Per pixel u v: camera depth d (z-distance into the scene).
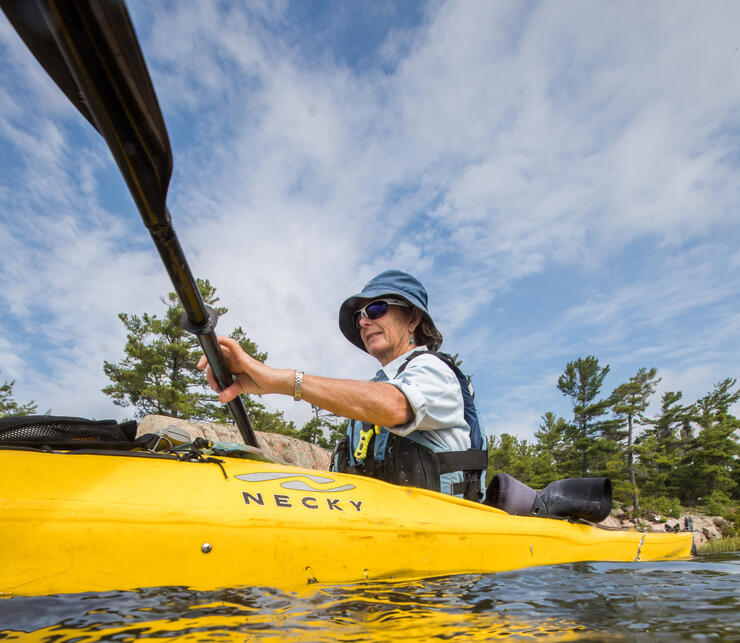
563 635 0.79
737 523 20.66
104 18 0.70
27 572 0.90
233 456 1.57
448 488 1.87
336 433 20.11
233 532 1.15
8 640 0.71
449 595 1.12
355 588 1.17
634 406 26.36
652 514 22.33
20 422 1.19
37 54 0.86
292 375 1.61
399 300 2.33
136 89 0.81
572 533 1.97
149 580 1.01
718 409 29.64
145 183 0.96
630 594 1.14
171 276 1.20
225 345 1.57
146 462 1.23
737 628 0.82
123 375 15.99
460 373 2.09
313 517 1.31
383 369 2.23
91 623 0.78
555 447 28.41
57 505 0.99
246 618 0.85
